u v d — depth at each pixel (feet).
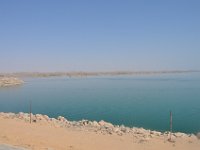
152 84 456.45
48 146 66.54
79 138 81.97
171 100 230.68
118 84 479.82
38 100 258.98
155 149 77.05
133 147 77.77
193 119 144.46
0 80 528.22
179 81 542.16
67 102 234.58
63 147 68.39
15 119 108.99
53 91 361.10
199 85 405.18
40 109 199.62
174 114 161.89
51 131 87.97
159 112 170.91
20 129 83.10
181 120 142.92
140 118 151.84
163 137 94.32
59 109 196.03
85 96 280.92
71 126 110.11
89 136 87.20
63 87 433.89
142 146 79.61
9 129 80.69
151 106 198.08
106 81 611.47
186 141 88.07
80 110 187.32
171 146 81.05
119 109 186.50
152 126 130.52
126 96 270.87
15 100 264.93
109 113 171.53
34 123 103.91
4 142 63.57
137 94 288.71
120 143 81.20
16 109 205.26
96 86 436.76
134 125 134.21
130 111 177.06
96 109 189.57
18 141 66.69
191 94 276.82
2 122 93.35
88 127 110.11
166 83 477.77
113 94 295.28
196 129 121.19
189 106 194.08
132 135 95.81
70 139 78.84
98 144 77.51
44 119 119.03
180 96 260.42
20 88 443.32
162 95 273.33
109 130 103.50
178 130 120.57
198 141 88.17
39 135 77.77
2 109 206.69
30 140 69.72
